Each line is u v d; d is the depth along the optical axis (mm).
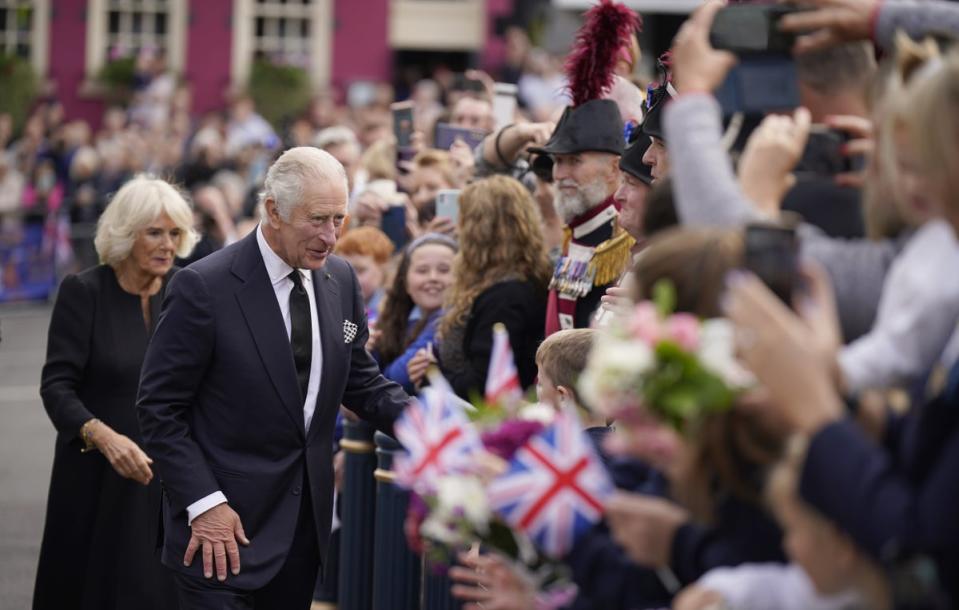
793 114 10461
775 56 10484
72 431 18484
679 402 7938
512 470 9250
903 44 9172
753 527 8945
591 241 17453
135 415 18844
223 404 15695
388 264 23688
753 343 7992
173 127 73250
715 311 8664
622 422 8719
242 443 15680
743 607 8461
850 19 10141
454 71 85875
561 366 13453
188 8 87062
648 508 9305
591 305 17281
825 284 8766
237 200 41406
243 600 15570
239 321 15711
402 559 18484
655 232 10539
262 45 87875
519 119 26828
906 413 8602
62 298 18859
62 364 18750
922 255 8562
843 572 7902
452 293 18625
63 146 72562
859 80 10406
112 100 86688
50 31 88000
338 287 16672
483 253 18406
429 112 46844
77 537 18812
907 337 8477
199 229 29547
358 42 86312
